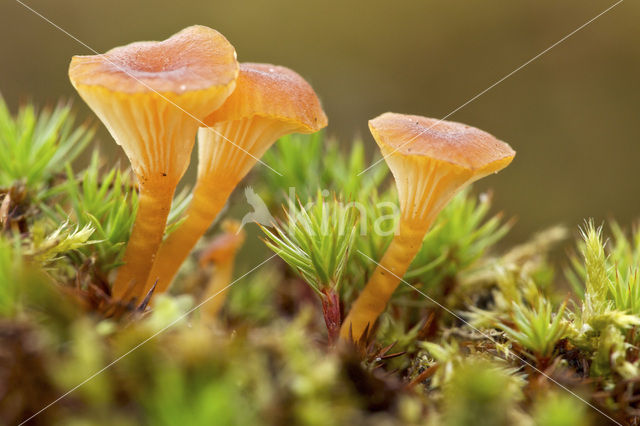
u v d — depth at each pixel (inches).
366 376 5.3
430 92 16.6
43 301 5.2
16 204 6.1
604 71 16.0
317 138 7.2
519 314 5.8
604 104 15.4
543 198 14.0
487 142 5.8
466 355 5.7
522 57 16.6
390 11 17.5
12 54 15.0
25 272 5.2
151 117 5.5
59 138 6.7
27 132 6.3
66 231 5.8
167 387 5.0
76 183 6.2
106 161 6.6
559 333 5.7
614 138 15.0
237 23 17.2
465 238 6.6
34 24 15.7
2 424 5.0
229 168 5.9
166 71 5.6
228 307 6.7
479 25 17.3
